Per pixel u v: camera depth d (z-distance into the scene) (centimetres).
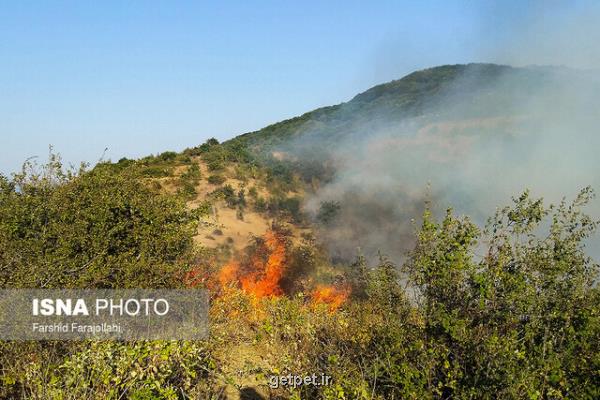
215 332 598
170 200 742
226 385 549
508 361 392
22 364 470
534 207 463
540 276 442
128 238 658
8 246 580
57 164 713
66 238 617
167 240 671
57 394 426
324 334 574
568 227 467
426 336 441
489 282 435
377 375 448
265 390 551
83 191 686
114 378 439
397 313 466
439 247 460
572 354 425
